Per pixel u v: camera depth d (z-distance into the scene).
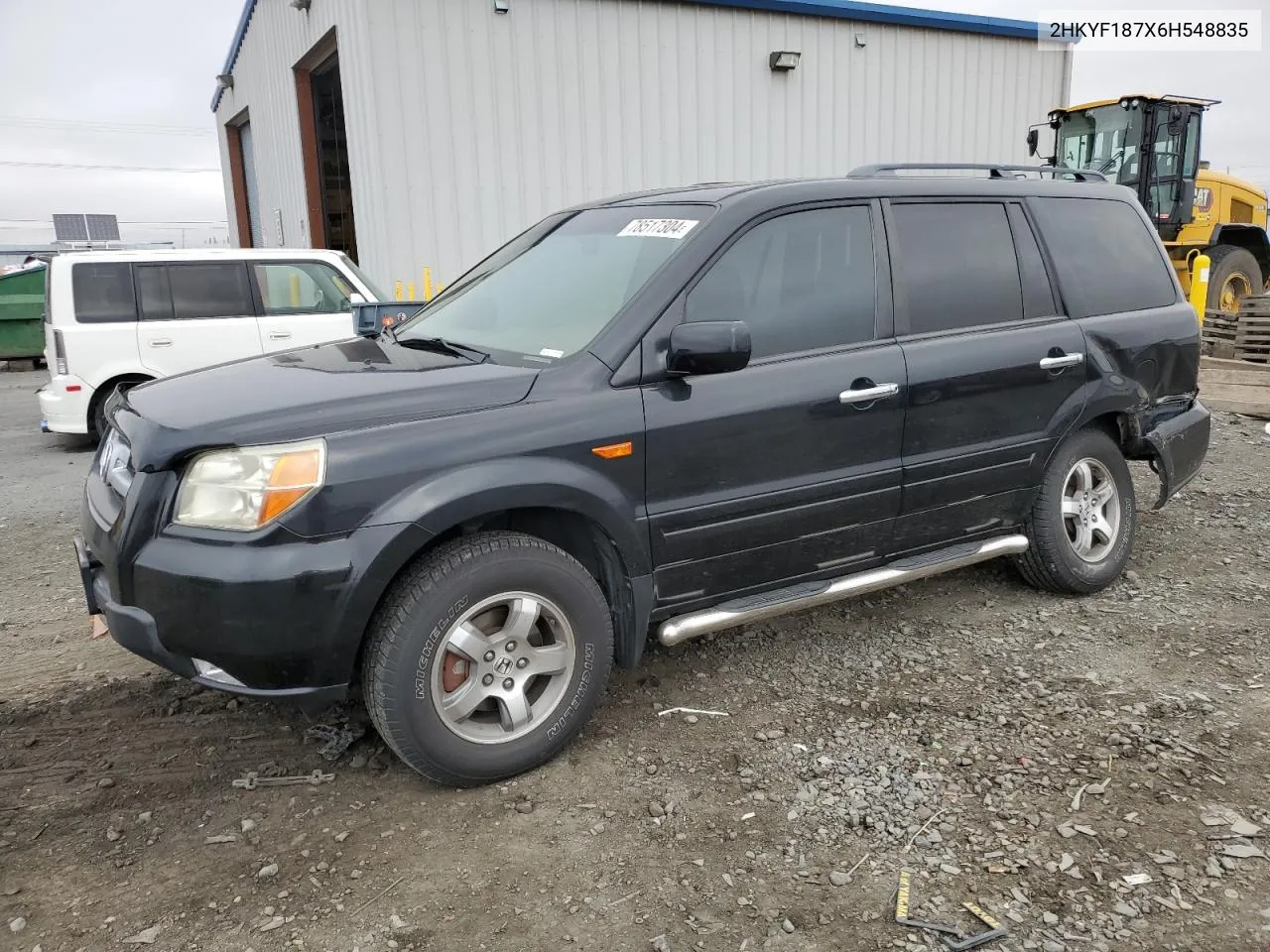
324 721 3.43
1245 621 4.23
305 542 2.66
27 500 6.80
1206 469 7.03
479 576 2.88
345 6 12.27
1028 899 2.47
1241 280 14.28
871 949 2.31
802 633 4.18
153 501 2.78
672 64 13.78
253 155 21.11
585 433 3.02
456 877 2.61
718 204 3.47
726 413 3.27
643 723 3.42
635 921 2.42
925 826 2.79
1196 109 12.86
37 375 15.66
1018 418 4.07
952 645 4.04
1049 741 3.24
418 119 12.19
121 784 3.06
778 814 2.86
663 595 3.32
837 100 15.30
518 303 3.68
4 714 3.51
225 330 8.48
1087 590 4.51
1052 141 14.52
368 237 12.68
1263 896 2.46
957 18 15.95
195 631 2.70
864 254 3.70
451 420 2.88
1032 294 4.18
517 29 12.60
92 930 2.41
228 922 2.44
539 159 13.05
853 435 3.57
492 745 2.99
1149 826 2.76
